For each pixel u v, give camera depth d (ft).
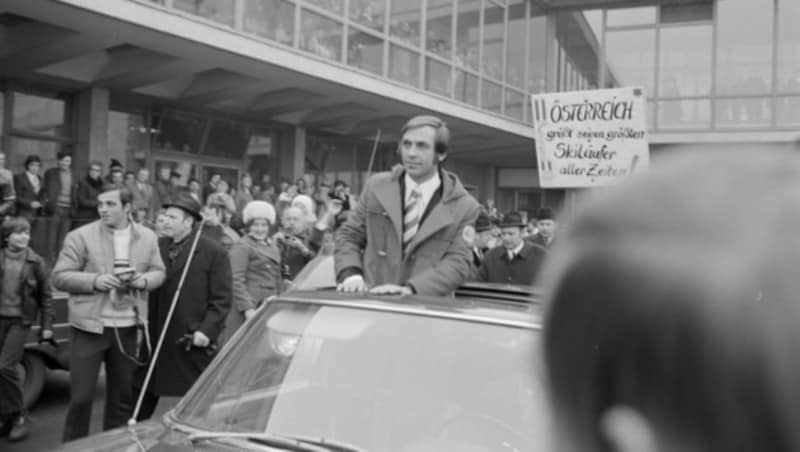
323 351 9.39
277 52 37.42
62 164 32.50
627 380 1.64
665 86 63.57
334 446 8.11
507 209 76.64
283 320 9.99
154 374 15.88
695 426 1.55
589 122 21.49
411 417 8.52
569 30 66.28
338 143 56.29
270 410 8.99
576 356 1.74
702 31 62.49
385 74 45.73
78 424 15.51
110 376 15.80
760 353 1.50
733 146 1.88
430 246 11.80
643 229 1.69
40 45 32.14
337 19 41.75
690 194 1.69
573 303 1.75
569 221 1.93
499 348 8.70
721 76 61.98
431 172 12.04
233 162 47.91
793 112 59.77
